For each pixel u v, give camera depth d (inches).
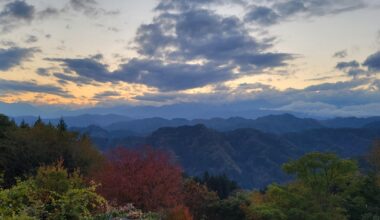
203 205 1347.2
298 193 987.3
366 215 1041.5
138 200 744.3
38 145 1161.4
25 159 1092.5
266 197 1321.4
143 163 788.0
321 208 946.1
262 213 981.2
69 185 421.4
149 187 759.1
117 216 502.3
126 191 732.7
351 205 1096.8
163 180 773.9
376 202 1120.8
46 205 383.9
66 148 1240.2
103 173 786.8
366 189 1134.4
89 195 431.5
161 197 752.3
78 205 393.7
